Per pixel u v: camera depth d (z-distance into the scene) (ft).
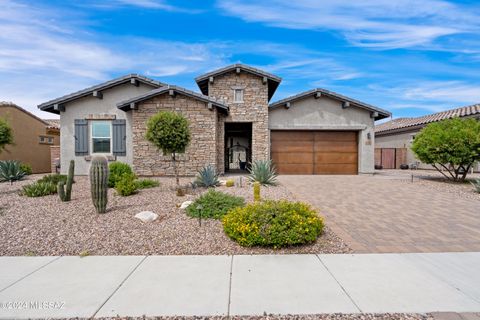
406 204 24.72
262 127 45.03
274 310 9.25
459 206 23.99
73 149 42.96
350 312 9.14
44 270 12.07
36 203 22.80
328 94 46.01
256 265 12.66
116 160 42.78
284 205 16.71
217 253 14.07
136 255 13.78
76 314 9.02
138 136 39.78
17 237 15.72
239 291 10.39
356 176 45.68
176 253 14.03
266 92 45.03
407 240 15.92
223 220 16.94
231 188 30.01
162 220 18.74
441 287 10.68
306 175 46.93
